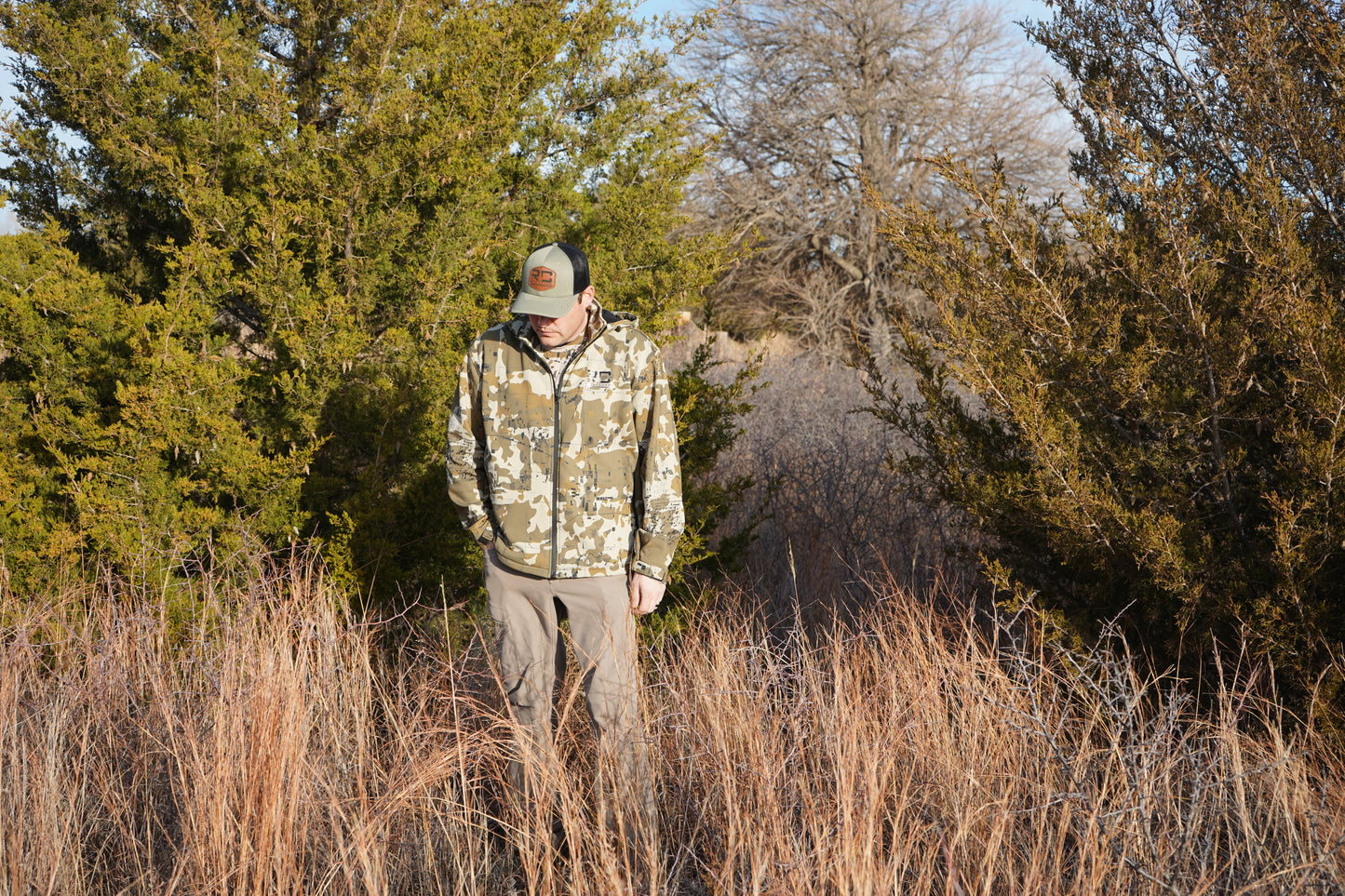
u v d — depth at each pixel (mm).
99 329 3504
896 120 18422
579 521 2467
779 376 10359
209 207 3379
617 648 2518
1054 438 2756
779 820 2186
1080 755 2340
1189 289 2719
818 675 2703
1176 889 1958
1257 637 2646
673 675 2961
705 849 2379
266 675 2496
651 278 3934
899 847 2158
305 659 2697
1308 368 2479
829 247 18578
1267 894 2090
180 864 2195
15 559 3297
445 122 3518
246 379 3646
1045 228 3312
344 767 2574
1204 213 2900
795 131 18422
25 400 3611
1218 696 2688
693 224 17891
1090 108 3334
